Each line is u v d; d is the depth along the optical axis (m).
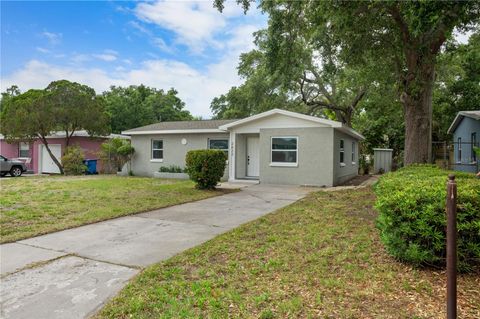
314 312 2.88
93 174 21.03
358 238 5.11
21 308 3.14
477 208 3.53
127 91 40.91
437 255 3.75
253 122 15.09
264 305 3.05
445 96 23.27
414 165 9.23
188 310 2.99
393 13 9.10
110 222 6.82
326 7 8.49
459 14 6.40
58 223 6.55
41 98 19.05
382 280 3.51
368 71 13.25
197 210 8.18
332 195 10.23
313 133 13.83
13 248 5.02
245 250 4.75
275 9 9.85
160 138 18.34
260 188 12.89
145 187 12.56
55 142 23.16
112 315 2.97
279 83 22.17
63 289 3.56
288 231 5.78
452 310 2.34
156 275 3.86
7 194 10.48
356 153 20.92
